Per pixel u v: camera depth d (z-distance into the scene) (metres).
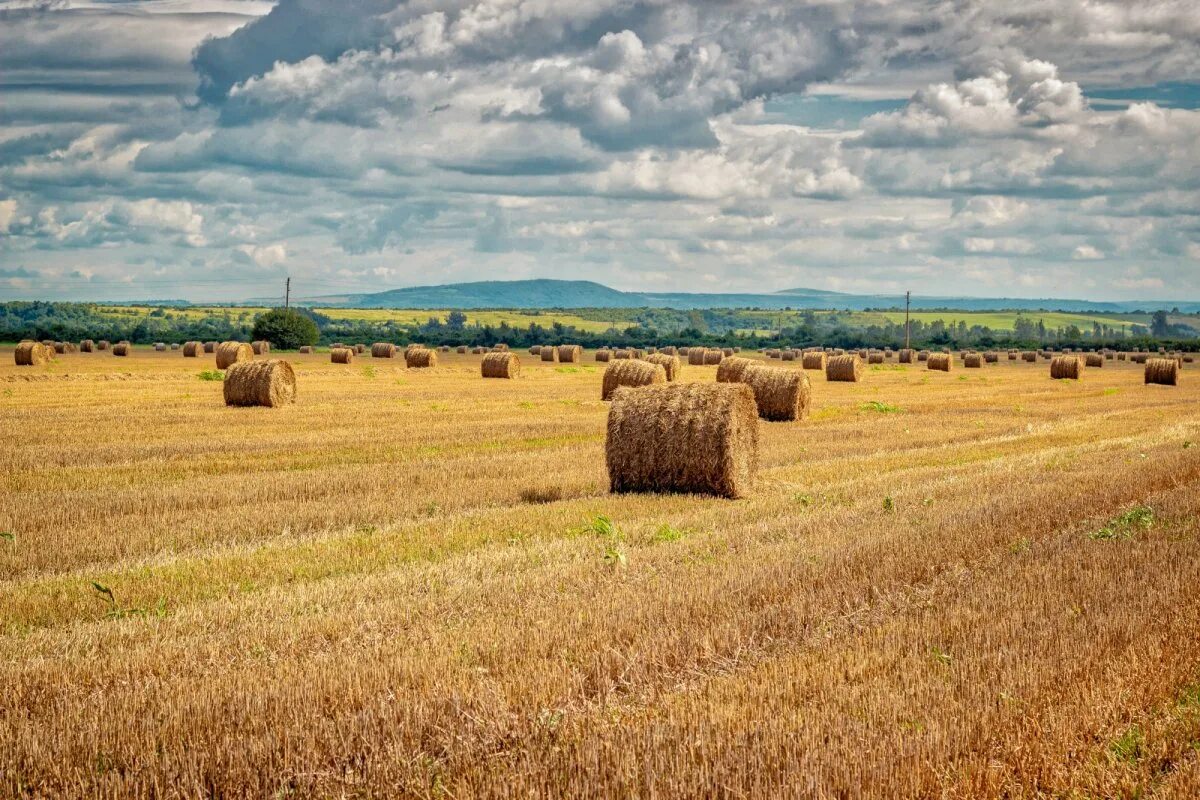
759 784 6.08
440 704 7.36
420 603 10.44
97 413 33.25
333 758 6.65
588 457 23.41
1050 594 10.37
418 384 51.59
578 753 6.50
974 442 27.75
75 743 6.86
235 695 7.55
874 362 102.06
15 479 19.61
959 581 11.20
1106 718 7.05
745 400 19.16
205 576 11.93
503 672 8.20
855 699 7.41
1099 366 89.12
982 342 183.00
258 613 10.18
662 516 16.09
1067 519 15.02
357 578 11.68
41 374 56.44
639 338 172.62
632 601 10.16
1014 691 7.54
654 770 6.25
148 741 6.86
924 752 6.52
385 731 6.98
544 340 164.12
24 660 8.72
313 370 65.12
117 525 15.29
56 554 13.34
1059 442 27.61
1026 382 61.69
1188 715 7.09
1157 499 16.69
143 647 8.98
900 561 12.04
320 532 15.06
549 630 9.18
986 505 16.16
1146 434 29.25
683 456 18.61
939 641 8.92
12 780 6.37
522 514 16.06
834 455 24.95
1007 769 6.42
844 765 6.29
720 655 8.69
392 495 18.17
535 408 37.12
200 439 26.33
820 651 8.72
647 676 8.16
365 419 32.19
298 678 7.91
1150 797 6.11
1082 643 8.65
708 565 11.96
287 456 23.39
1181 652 8.38
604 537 14.00
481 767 6.45
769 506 17.02
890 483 19.50
